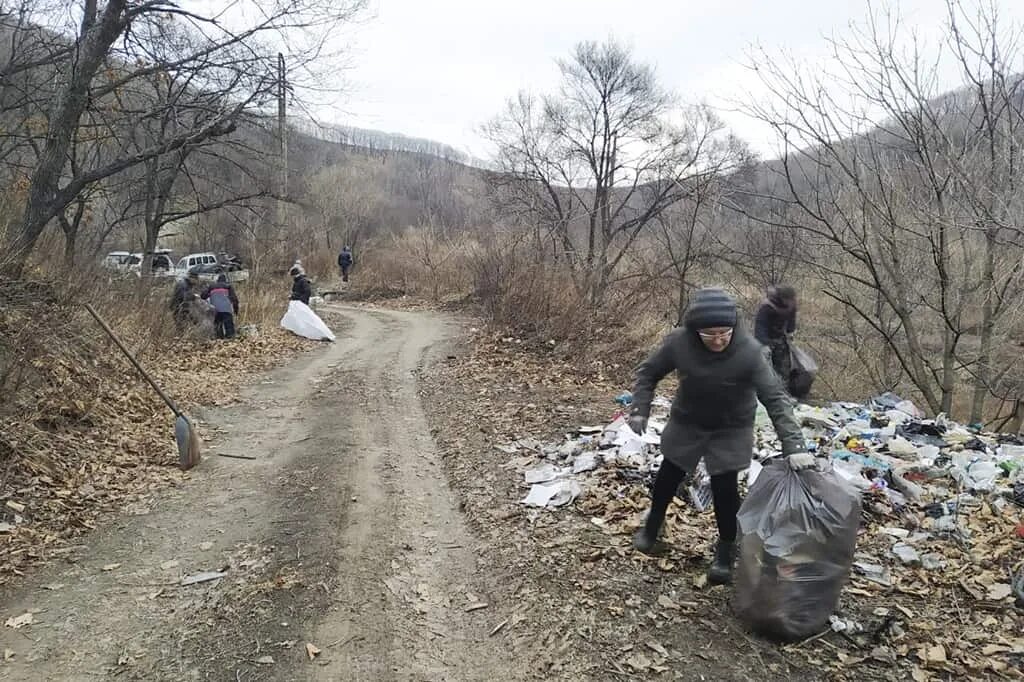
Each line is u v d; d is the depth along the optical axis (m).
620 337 11.70
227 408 9.15
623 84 21.61
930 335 12.14
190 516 5.62
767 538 3.56
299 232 33.06
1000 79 8.09
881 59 8.69
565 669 3.52
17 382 6.66
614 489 5.52
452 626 4.00
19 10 13.17
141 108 15.13
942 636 3.56
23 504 5.48
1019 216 8.03
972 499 5.08
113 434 7.31
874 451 6.19
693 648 3.57
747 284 13.77
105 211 18.83
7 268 8.71
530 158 21.81
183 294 13.91
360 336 16.28
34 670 3.64
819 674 3.33
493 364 11.48
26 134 13.95
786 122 9.32
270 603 4.22
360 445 7.48
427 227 30.33
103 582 4.55
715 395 3.88
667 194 16.78
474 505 5.67
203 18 12.45
